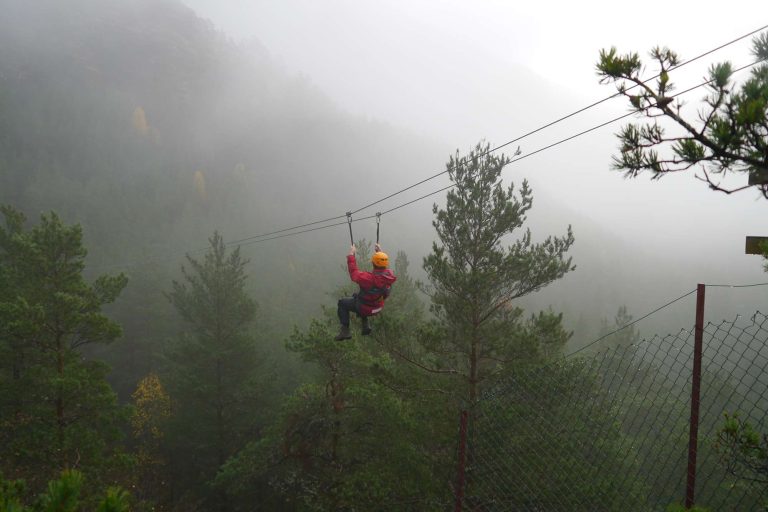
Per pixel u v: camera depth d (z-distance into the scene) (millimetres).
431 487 10305
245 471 15688
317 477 15625
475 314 11172
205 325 21922
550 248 11062
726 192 3070
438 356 11688
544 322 11070
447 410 10578
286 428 16047
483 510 7121
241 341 21484
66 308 13766
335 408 15672
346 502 12547
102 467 13828
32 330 13023
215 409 21688
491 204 11039
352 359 14914
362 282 7203
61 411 14031
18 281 14719
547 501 5891
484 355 11250
